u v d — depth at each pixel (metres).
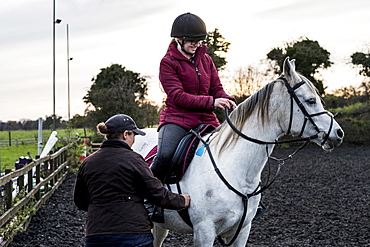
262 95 3.67
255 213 3.84
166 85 3.85
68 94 20.77
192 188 3.70
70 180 12.30
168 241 6.23
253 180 3.69
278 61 25.48
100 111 22.09
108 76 24.06
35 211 7.57
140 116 22.42
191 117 3.95
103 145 3.34
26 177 8.76
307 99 3.54
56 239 6.34
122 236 3.16
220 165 3.68
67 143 13.87
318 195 9.59
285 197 9.41
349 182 11.39
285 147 22.70
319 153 19.92
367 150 21.14
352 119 24.91
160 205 3.30
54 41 16.78
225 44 21.33
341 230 6.56
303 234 6.39
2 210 5.88
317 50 25.16
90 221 3.22
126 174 3.21
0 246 5.57
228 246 3.88
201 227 3.64
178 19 3.88
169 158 3.82
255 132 3.67
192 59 3.96
